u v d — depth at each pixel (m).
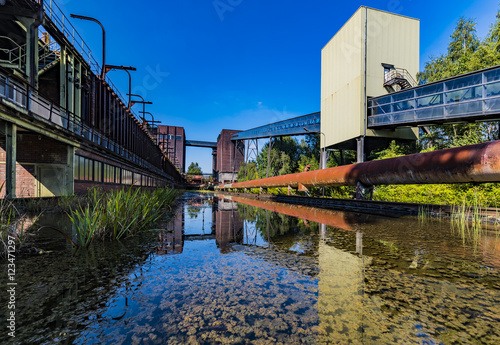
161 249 2.82
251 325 1.20
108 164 12.19
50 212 5.91
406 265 2.15
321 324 1.21
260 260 2.38
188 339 1.09
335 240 3.25
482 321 1.23
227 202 12.73
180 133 64.94
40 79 11.30
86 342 1.07
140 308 1.39
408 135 17.17
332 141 19.67
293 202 12.51
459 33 17.64
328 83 20.48
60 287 1.67
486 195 6.79
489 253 2.52
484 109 10.61
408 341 1.06
